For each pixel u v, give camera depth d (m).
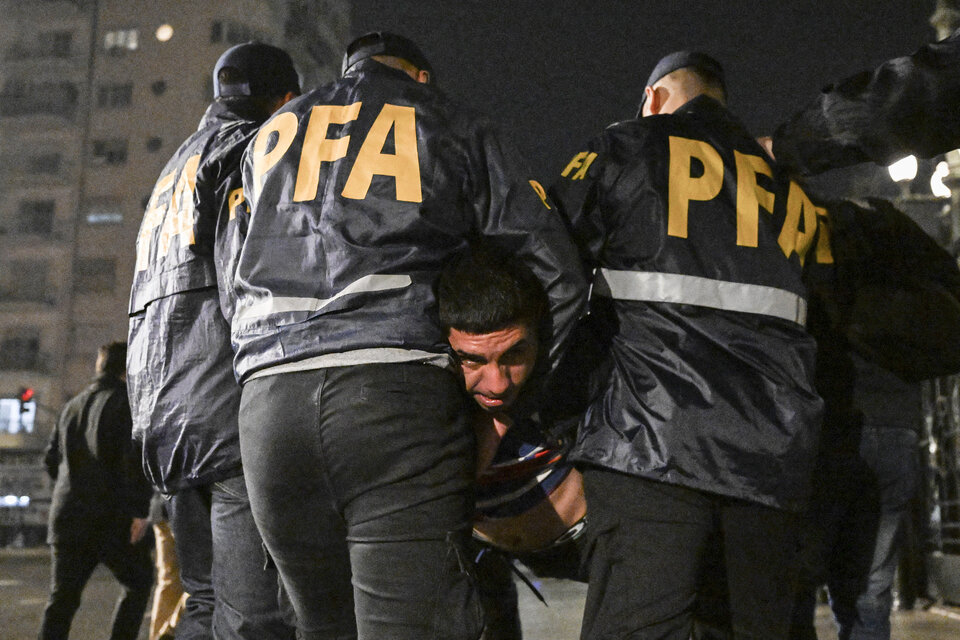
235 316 2.12
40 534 25.09
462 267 2.05
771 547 2.24
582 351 2.36
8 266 41.88
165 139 41.66
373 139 2.09
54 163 42.12
